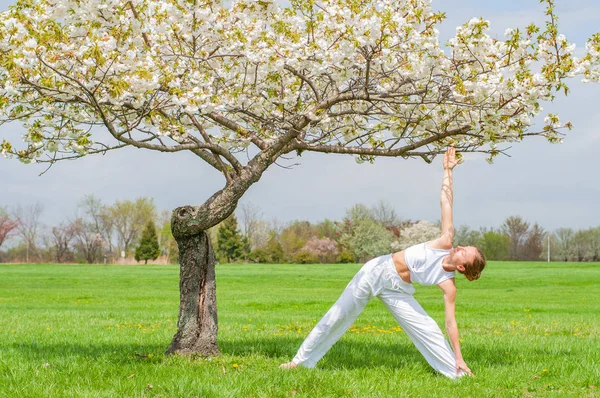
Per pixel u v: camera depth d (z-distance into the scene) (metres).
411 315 5.98
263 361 6.76
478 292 27.06
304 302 19.84
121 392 5.18
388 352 7.83
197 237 6.90
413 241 77.31
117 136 5.98
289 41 6.60
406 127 7.05
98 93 6.08
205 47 7.12
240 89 7.14
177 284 32.19
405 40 6.44
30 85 5.91
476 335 10.20
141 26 5.91
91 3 5.54
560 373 6.45
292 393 5.24
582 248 88.06
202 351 6.84
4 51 5.54
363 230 78.25
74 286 30.06
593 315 15.65
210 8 6.44
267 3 6.53
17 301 20.27
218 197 6.70
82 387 5.38
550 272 46.00
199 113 6.68
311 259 79.94
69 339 9.12
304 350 6.15
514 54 6.29
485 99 6.34
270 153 6.80
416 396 5.27
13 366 6.35
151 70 5.97
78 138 6.51
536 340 9.30
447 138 7.38
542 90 6.14
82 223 81.75
